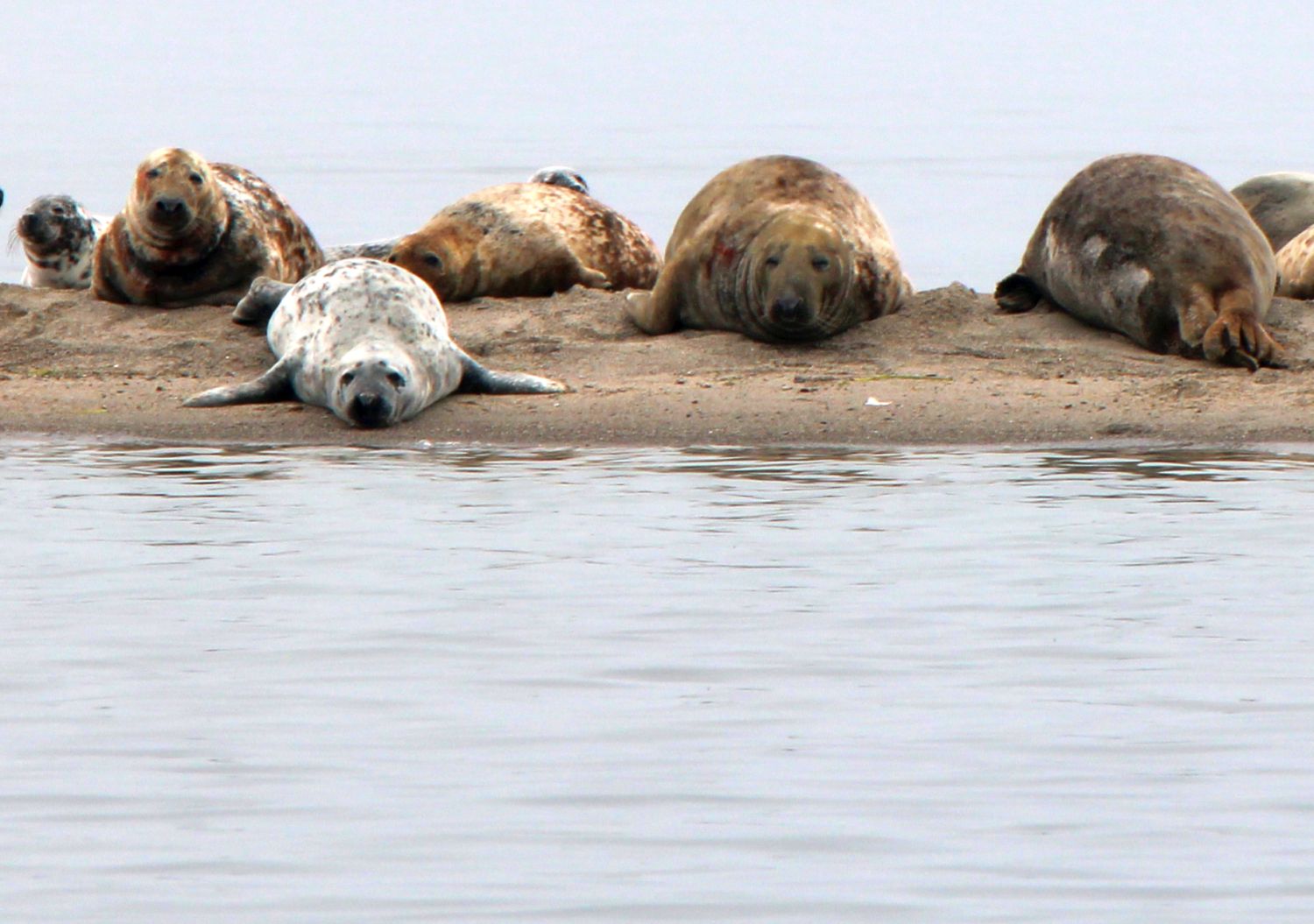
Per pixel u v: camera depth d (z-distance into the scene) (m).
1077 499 28.89
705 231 40.44
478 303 42.88
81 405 36.41
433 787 17.78
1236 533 26.64
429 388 35.91
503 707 19.86
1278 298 41.03
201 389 37.44
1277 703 19.69
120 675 20.86
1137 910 15.27
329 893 15.64
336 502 29.17
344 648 21.78
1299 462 31.44
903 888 15.70
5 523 27.83
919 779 17.91
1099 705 19.73
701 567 25.19
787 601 23.56
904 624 22.61
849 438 33.88
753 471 31.31
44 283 49.00
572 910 15.33
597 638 22.11
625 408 35.47
